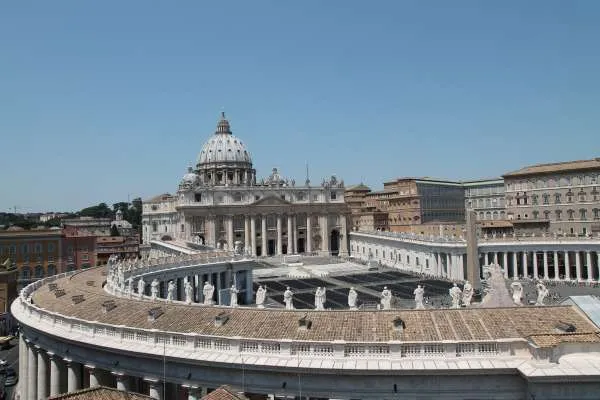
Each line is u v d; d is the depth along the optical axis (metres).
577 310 41.56
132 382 44.75
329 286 129.62
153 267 90.38
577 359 35.34
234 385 38.69
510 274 137.88
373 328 39.56
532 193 161.12
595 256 129.25
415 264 156.75
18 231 153.38
